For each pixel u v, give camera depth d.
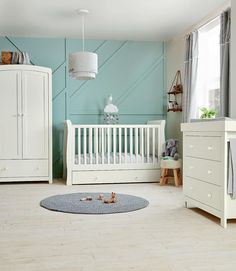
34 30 5.21
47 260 2.12
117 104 5.89
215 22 4.45
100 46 5.81
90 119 5.82
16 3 4.05
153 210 3.43
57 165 5.74
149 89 5.97
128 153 5.45
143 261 2.10
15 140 5.07
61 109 5.73
